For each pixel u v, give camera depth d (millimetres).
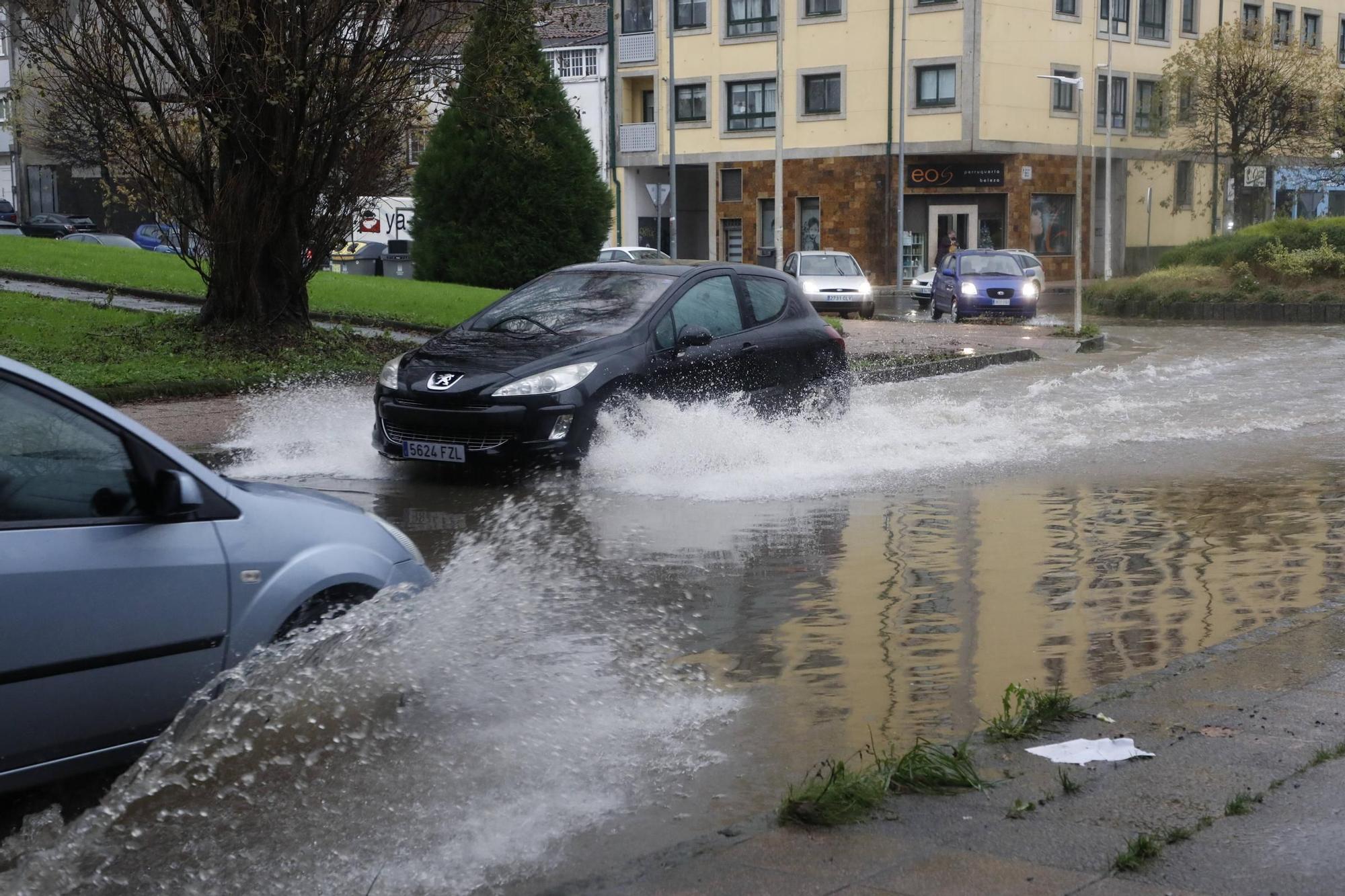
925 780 4270
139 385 15500
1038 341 26016
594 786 4562
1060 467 11570
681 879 3678
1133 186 57906
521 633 6316
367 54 18234
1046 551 8312
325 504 5238
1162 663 5992
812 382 12523
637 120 58625
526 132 20984
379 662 5207
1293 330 30531
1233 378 19328
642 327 11125
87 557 4363
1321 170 57969
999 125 51688
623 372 10758
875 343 24250
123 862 3988
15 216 67500
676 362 11180
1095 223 56719
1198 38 57938
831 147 53719
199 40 17562
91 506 4469
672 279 11695
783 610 6898
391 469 11297
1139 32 56906
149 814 4297
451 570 7258
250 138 17938
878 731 5102
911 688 5641
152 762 4535
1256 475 11219
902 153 51312
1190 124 55625
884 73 52375
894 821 4023
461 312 24719
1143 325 33312
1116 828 3920
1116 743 4625
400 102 18969
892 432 13312
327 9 17328
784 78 54438
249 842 4105
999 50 51312
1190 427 14148
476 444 10344
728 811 4355
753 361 11875
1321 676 5406
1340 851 3727
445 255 32625
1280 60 53219
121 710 4445
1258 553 8273
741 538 8664
